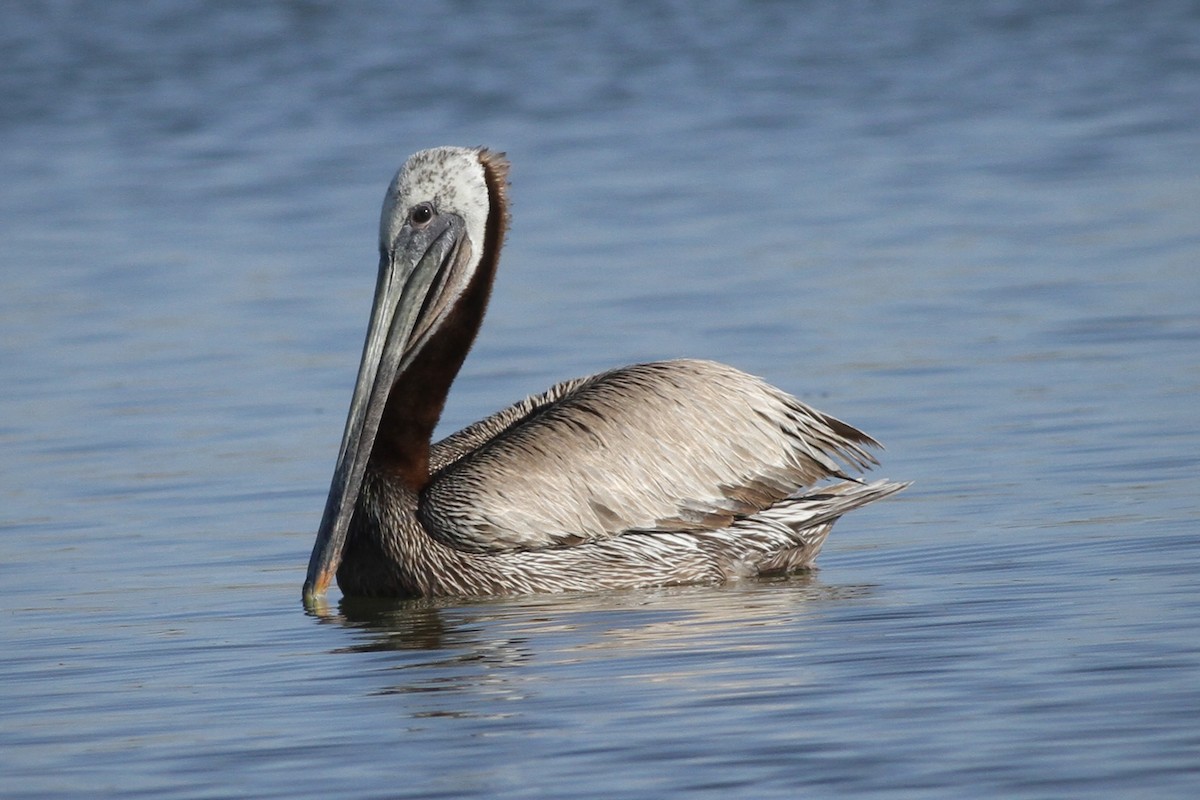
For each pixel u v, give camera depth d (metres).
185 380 18.25
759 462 12.32
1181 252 21.52
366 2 47.59
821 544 12.54
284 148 33.06
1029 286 20.42
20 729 8.95
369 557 12.05
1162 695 8.42
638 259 23.16
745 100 36.06
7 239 26.42
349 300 21.69
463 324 12.45
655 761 7.95
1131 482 13.22
